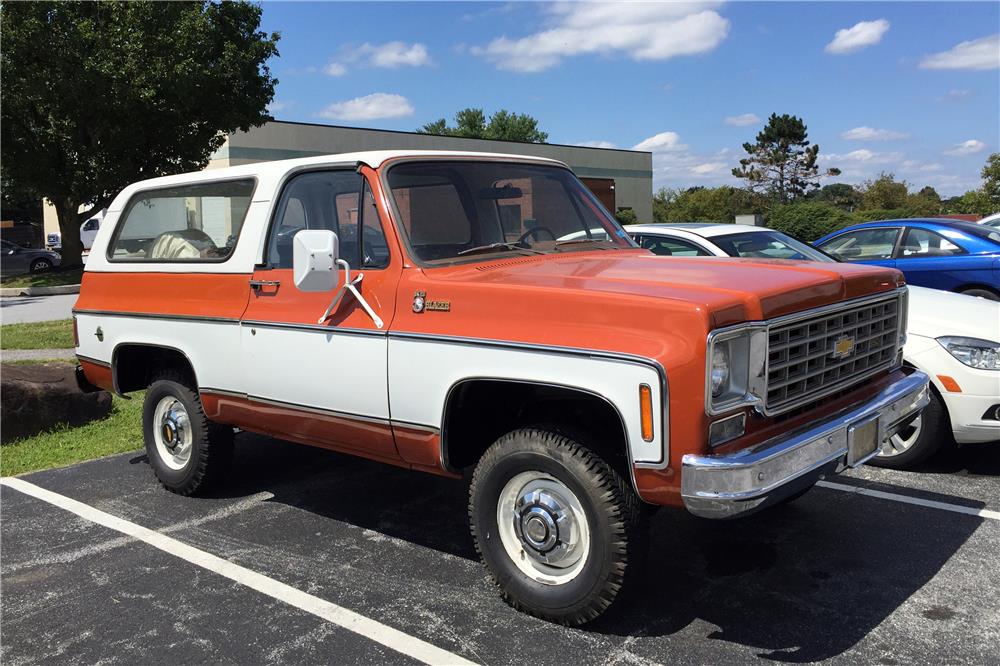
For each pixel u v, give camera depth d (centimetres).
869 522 461
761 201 8219
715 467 290
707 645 334
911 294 581
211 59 2294
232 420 484
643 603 373
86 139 2322
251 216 468
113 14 2130
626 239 492
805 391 341
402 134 3497
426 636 350
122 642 356
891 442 547
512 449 350
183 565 436
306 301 427
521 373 334
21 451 668
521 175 464
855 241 1030
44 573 431
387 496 539
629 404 307
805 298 335
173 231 523
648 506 388
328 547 455
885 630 342
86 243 3478
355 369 400
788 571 403
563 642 340
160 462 556
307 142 3188
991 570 395
